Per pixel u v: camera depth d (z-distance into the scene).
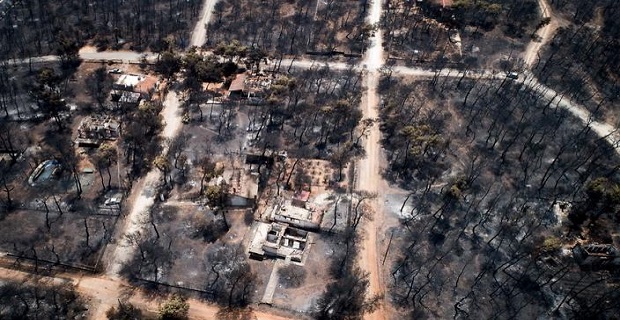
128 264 158.38
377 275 158.12
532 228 173.50
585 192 183.88
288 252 163.38
